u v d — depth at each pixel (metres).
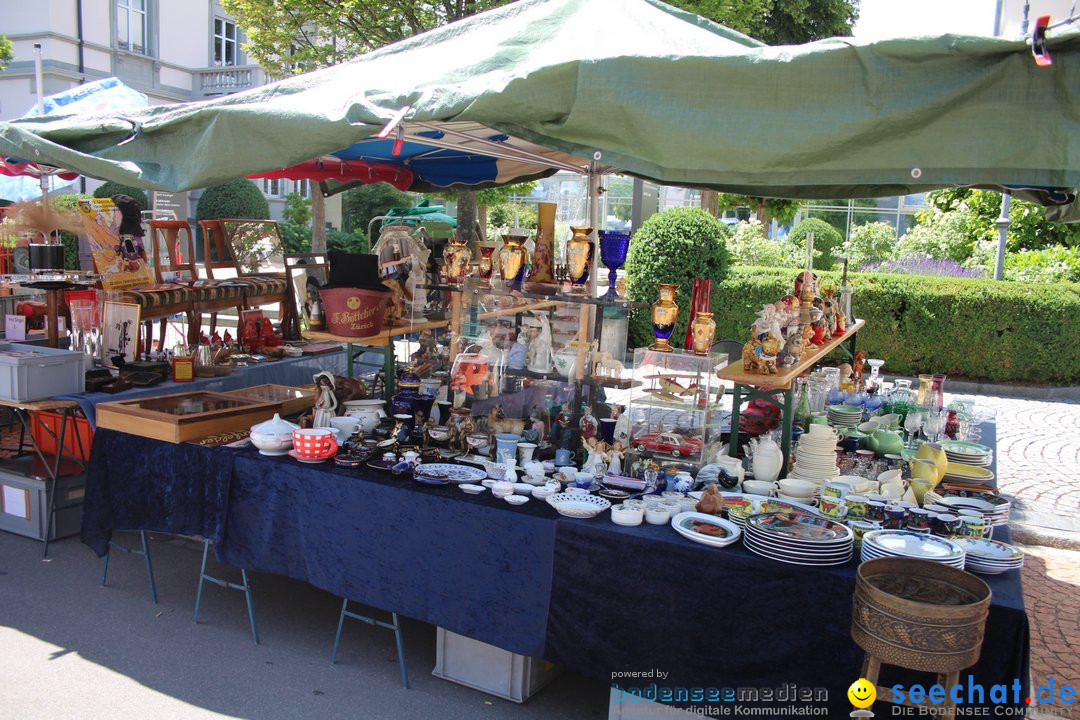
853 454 3.71
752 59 2.15
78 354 4.12
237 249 5.97
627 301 3.45
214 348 4.90
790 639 2.36
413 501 2.91
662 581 2.52
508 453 3.24
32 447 5.03
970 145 1.98
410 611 2.95
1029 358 9.09
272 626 3.53
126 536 4.51
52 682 2.97
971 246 12.57
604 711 2.98
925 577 2.17
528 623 2.74
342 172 5.46
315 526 3.12
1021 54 1.92
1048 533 4.90
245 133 2.95
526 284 3.45
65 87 16.72
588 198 4.09
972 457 3.70
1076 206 3.56
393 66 3.31
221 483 3.30
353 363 5.46
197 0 19.86
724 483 3.12
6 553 4.17
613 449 3.18
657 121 2.23
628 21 3.27
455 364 3.52
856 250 15.30
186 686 3.00
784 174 2.18
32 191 8.71
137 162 3.22
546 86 2.37
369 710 2.90
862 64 2.05
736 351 5.44
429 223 6.86
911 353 9.43
